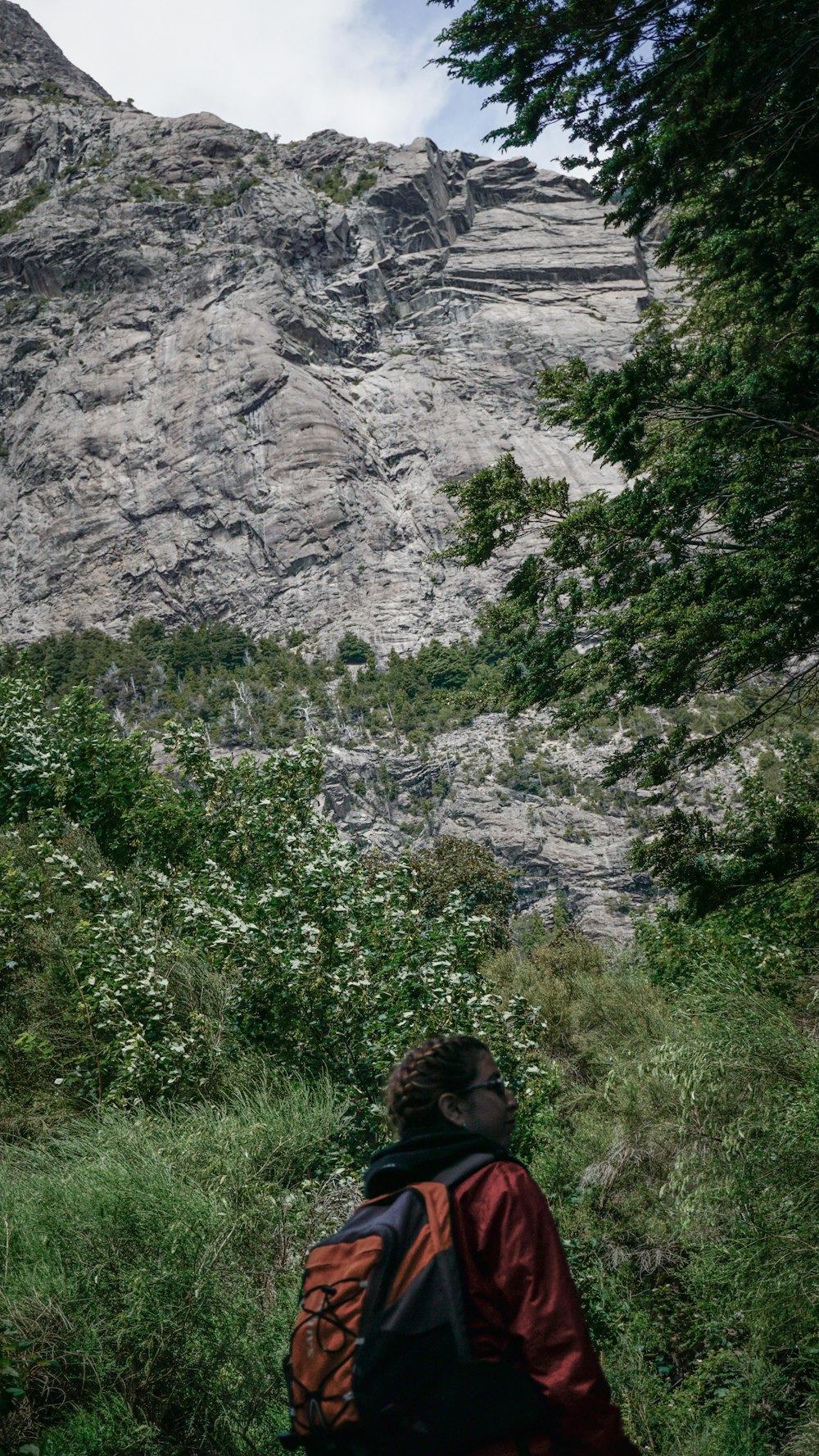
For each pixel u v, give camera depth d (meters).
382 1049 6.53
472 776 144.12
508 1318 1.52
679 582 8.45
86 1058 6.47
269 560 199.25
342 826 138.00
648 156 8.03
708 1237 5.90
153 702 172.12
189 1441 3.90
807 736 10.88
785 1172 5.50
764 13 6.90
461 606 187.62
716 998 7.14
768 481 7.99
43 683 14.27
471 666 168.38
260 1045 6.84
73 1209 4.39
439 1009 6.68
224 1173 5.03
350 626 187.50
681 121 7.78
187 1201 4.52
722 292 9.67
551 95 7.98
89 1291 4.02
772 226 8.39
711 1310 5.74
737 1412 5.03
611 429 8.40
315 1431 1.53
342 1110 6.11
